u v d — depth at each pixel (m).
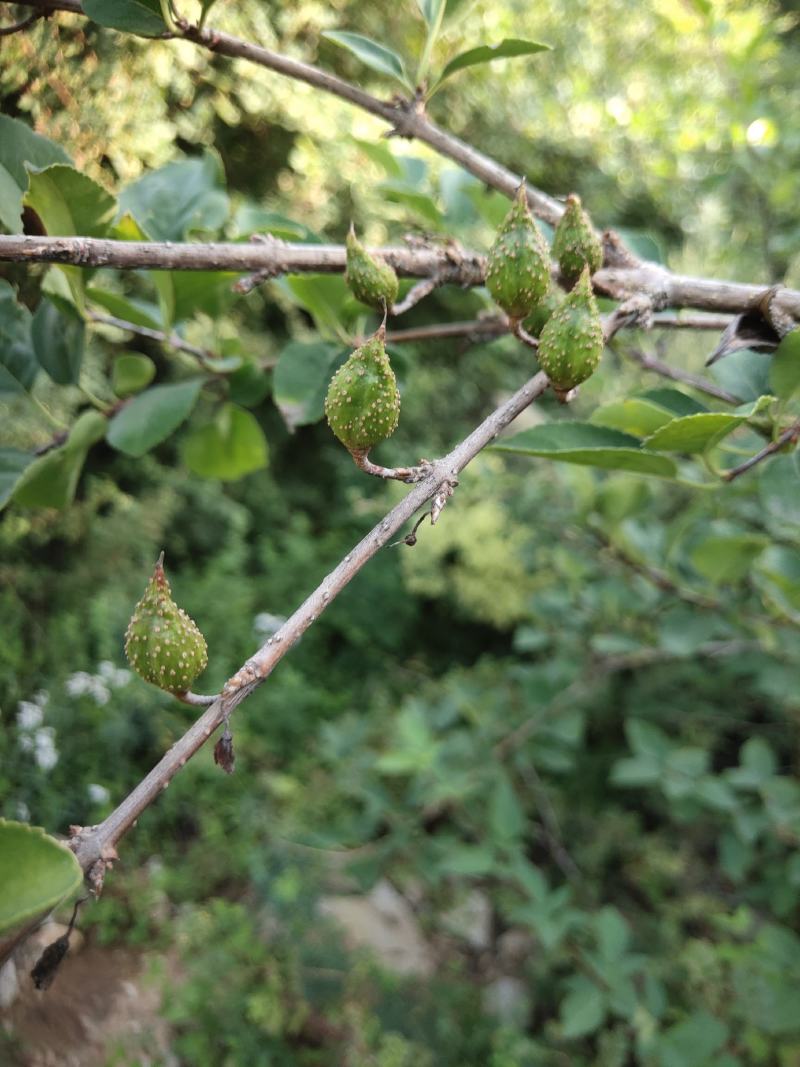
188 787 0.57
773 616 0.33
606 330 0.15
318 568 0.80
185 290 0.21
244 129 0.59
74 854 0.09
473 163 0.18
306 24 0.51
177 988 0.45
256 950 0.45
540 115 0.84
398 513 0.11
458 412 0.88
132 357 0.23
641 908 0.52
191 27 0.16
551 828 0.53
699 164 0.69
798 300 0.15
